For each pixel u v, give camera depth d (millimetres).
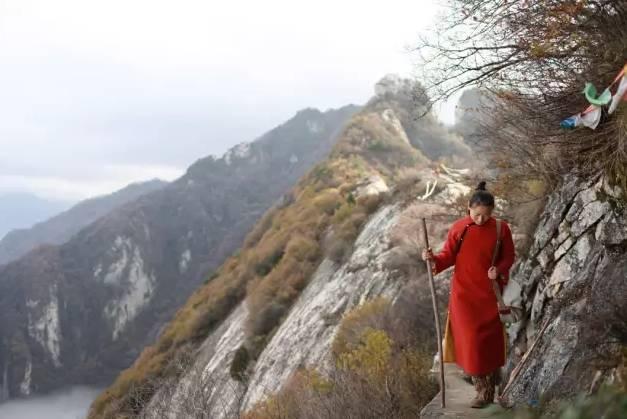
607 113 4680
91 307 172375
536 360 4605
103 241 188125
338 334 14188
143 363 36312
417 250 16016
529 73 5707
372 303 14180
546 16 5113
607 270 4297
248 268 37281
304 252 30438
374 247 21453
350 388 7281
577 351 3965
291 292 27250
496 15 5426
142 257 189750
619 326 3543
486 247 4570
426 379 7176
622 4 4676
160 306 181375
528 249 6934
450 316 4766
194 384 6867
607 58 4863
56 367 155125
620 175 4629
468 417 4578
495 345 4570
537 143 5926
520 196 7535
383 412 6562
